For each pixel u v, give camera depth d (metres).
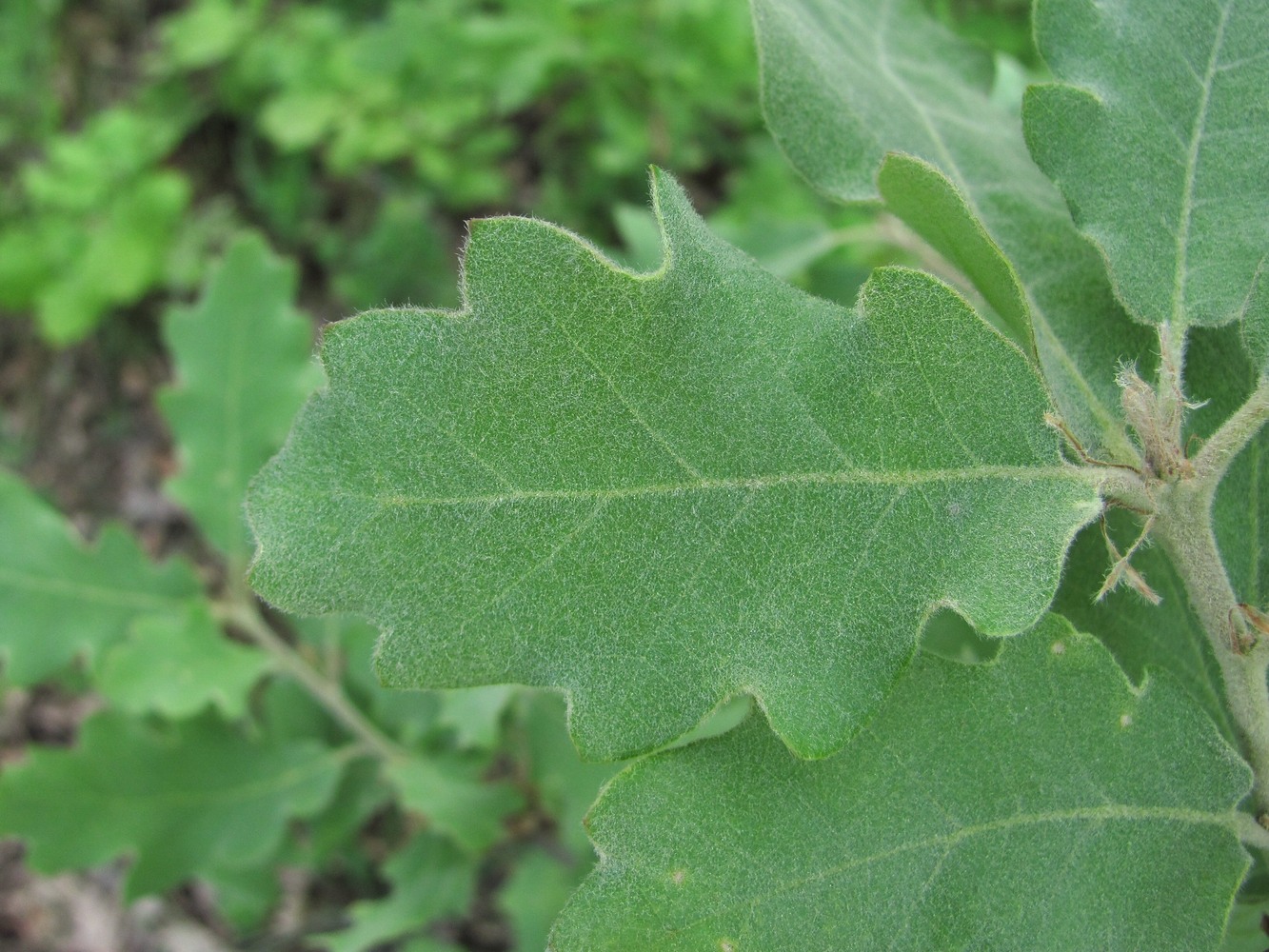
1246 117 0.13
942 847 0.11
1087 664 0.12
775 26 0.14
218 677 0.26
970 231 0.11
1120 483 0.11
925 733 0.11
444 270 0.54
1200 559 0.12
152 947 0.44
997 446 0.11
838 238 0.25
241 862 0.27
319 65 0.55
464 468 0.11
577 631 0.11
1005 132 0.16
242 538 0.27
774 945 0.11
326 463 0.11
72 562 0.26
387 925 0.27
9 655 0.25
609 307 0.11
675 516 0.11
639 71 0.51
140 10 0.66
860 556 0.11
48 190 0.55
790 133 0.14
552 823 0.29
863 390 0.11
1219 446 0.12
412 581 0.11
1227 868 0.12
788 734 0.11
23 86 0.62
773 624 0.11
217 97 0.59
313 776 0.28
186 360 0.27
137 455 0.56
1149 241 0.13
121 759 0.26
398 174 0.57
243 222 0.58
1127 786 0.12
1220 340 0.13
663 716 0.11
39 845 0.25
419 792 0.26
